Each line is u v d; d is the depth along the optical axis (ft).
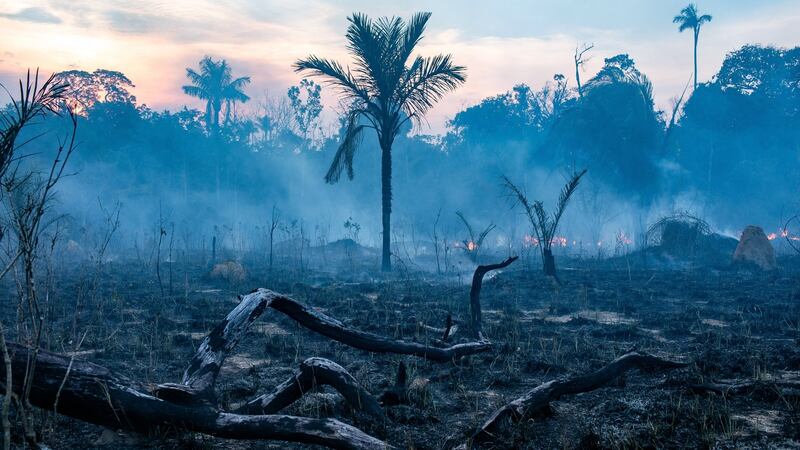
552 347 27.07
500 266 29.01
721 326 33.04
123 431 14.96
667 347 27.40
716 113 176.96
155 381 21.36
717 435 15.11
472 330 28.78
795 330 30.94
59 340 26.20
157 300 41.24
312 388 17.49
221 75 236.43
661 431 15.29
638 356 20.90
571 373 22.58
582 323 33.88
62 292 41.57
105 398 13.88
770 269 66.54
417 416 17.08
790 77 194.80
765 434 15.12
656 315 36.68
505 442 15.10
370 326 31.40
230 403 18.95
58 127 151.43
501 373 22.29
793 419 16.10
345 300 42.50
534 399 16.84
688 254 80.89
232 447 15.07
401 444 15.37
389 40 68.23
